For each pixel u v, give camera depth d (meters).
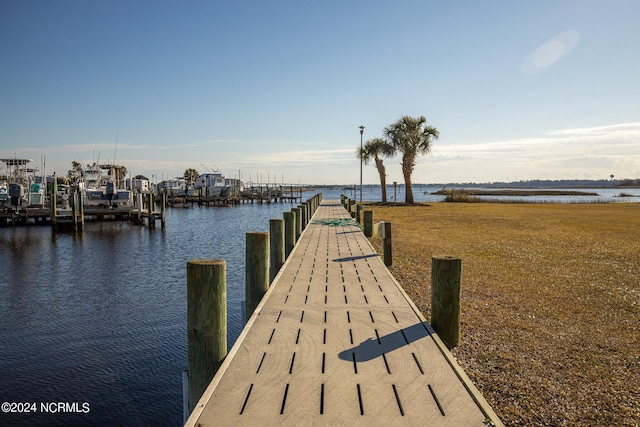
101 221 39.12
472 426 3.14
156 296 12.59
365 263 10.04
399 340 4.91
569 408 4.32
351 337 5.01
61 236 28.75
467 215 30.77
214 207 68.19
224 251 21.88
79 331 9.46
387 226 11.37
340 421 3.21
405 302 6.58
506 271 10.99
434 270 5.33
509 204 48.84
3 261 19.14
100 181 52.94
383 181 48.12
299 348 4.66
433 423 3.18
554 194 123.75
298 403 3.48
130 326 9.79
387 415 3.29
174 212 56.09
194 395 4.61
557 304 8.02
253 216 48.44
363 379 3.91
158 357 8.02
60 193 47.66
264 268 7.38
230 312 10.69
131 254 21.08
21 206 36.47
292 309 6.18
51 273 16.30
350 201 30.23
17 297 12.54
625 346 5.99
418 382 3.86
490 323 6.89
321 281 8.09
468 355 5.59
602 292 8.91
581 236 18.34
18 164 48.09
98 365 7.68
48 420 5.91
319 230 17.47
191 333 4.62
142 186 66.31
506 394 4.58
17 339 8.99
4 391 6.72
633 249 14.66
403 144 43.47
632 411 4.28
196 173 119.06
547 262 12.26
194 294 4.59
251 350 4.60
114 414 6.10
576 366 5.31
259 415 3.30
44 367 7.60
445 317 5.21
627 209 39.16
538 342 6.10
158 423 5.90
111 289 13.54
